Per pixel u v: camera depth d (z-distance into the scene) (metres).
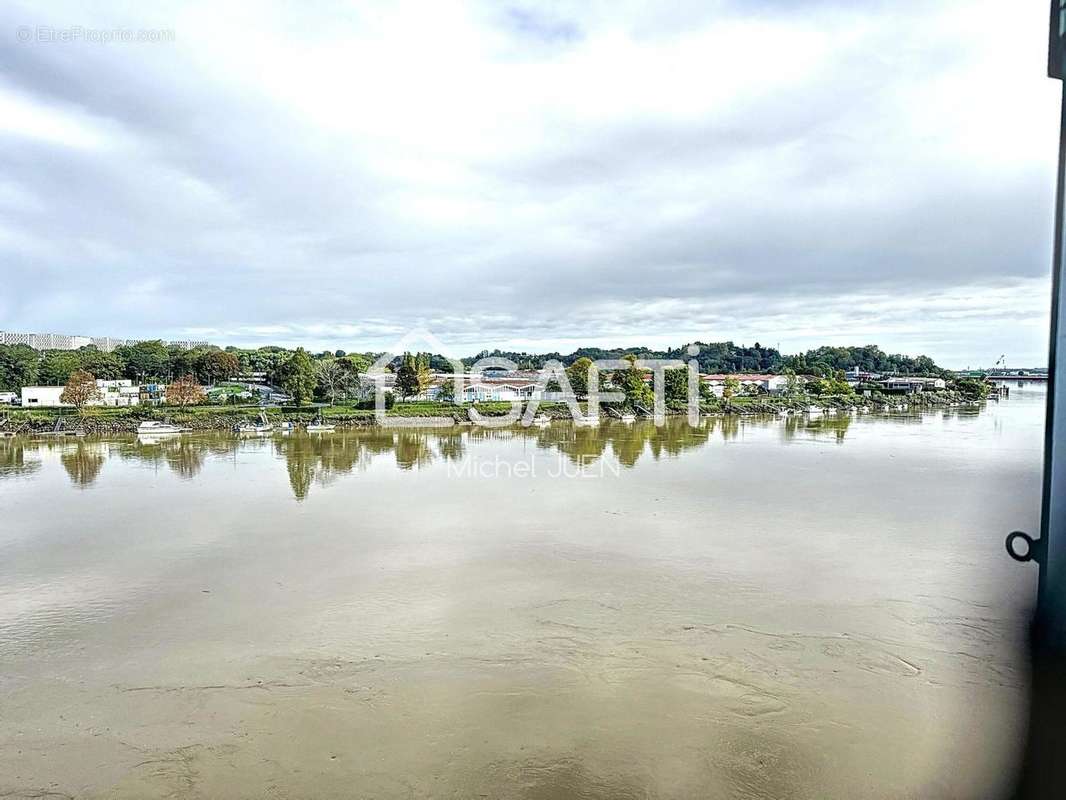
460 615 15.66
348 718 11.38
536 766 9.97
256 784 9.70
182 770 10.05
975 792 8.49
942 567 18.42
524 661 13.32
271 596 17.02
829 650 13.48
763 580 17.64
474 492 29.69
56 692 12.40
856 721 10.89
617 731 10.84
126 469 36.81
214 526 24.00
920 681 12.09
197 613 15.99
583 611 15.77
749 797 9.18
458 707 11.67
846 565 18.73
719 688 12.12
